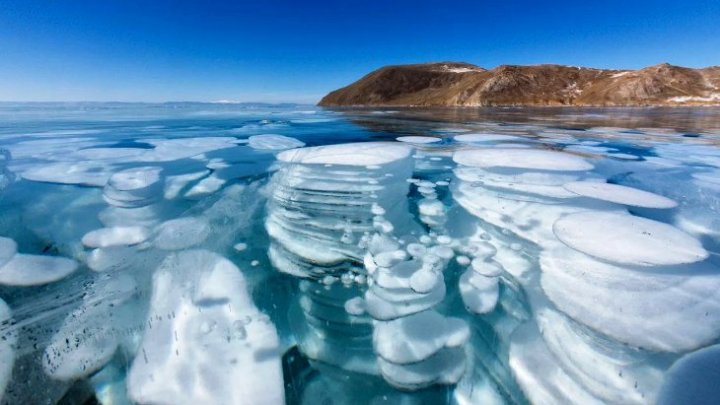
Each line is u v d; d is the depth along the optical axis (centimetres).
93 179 388
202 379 139
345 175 342
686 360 126
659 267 167
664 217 256
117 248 238
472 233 263
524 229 241
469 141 641
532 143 605
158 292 193
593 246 185
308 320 189
